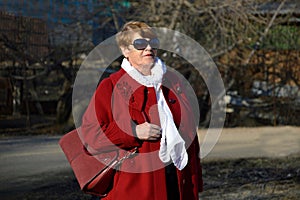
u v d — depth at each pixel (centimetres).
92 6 2031
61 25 2077
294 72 2245
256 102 2197
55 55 2100
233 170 1227
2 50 2114
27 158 1315
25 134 1866
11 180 1069
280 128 1938
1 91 2342
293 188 1059
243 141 1606
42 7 2088
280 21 2108
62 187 1020
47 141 1641
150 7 1883
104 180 475
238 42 1948
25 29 2095
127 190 461
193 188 491
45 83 2523
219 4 1856
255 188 1055
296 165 1291
